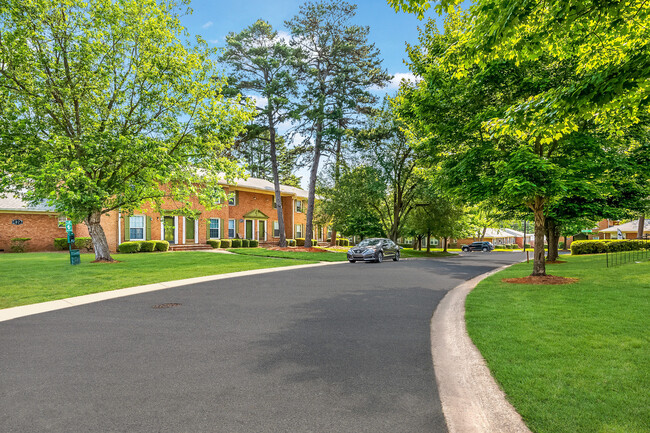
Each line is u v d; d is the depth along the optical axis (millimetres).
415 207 37312
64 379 4488
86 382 4398
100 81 17547
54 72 16828
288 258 23625
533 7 4641
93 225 19094
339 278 14070
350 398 3959
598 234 54031
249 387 4250
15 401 3912
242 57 28828
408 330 6676
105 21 17578
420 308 8578
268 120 29859
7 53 15766
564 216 19781
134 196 19344
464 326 6711
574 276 13234
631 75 4184
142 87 18500
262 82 28641
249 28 28438
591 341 5328
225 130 20094
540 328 6133
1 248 24734
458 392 4102
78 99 17328
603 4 4590
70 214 16375
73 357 5266
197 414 3627
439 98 12641
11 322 7309
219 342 5969
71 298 9883
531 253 44094
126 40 18438
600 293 9156
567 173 11148
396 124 27156
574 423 3193
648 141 14422
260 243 36188
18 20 15883
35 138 16656
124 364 4984
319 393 4086
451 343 5867
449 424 3418
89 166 16469
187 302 9297
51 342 5977
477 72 12031
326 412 3656
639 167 14398
